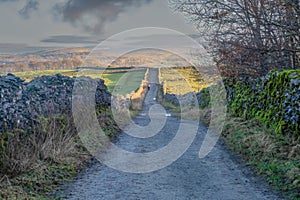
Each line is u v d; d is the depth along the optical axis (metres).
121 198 5.32
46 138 7.05
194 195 5.46
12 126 6.31
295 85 8.23
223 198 5.27
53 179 6.15
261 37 11.11
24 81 8.69
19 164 5.78
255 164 7.19
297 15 9.93
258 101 11.46
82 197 5.37
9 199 4.82
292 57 11.48
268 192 5.46
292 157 6.68
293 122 7.84
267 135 8.52
